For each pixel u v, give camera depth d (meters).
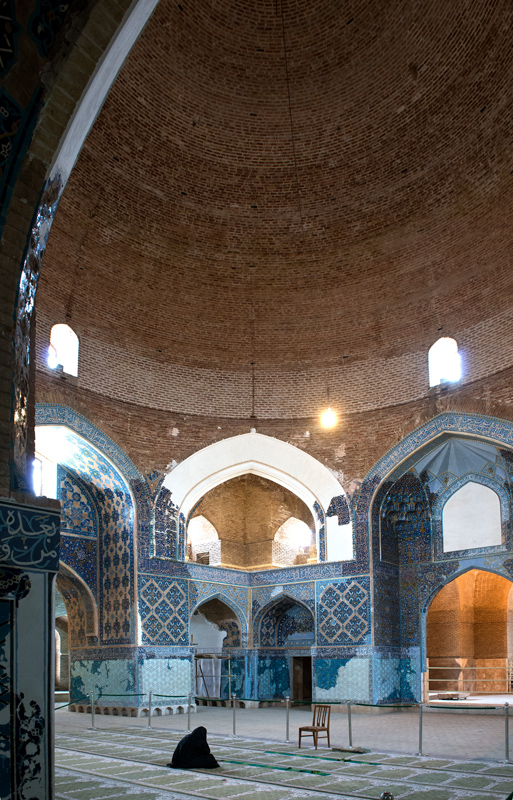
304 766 5.90
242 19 9.92
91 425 10.92
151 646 11.19
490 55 9.20
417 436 11.44
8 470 2.94
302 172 11.38
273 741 7.45
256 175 11.41
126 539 11.55
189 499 12.48
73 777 5.48
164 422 11.95
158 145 10.68
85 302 11.05
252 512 13.96
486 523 11.57
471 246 10.77
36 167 3.28
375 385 12.05
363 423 12.08
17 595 2.79
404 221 11.30
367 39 9.93
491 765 5.90
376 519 11.96
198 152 11.01
